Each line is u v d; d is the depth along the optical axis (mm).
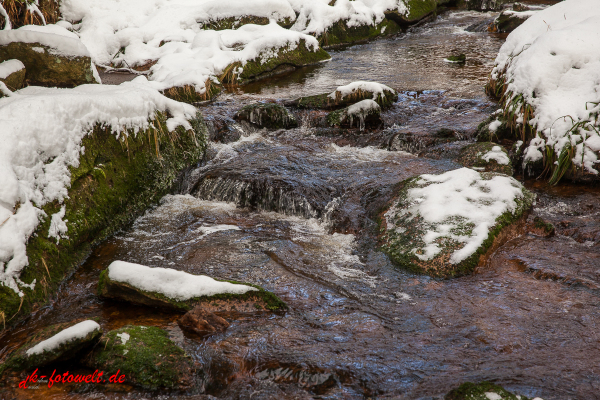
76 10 11289
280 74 10805
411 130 7020
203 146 6555
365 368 2984
